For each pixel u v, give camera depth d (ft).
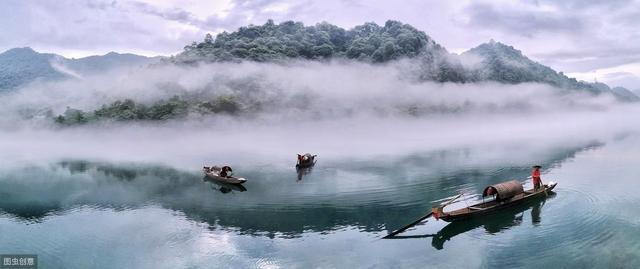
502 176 208.23
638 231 119.55
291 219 148.36
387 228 135.23
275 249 120.26
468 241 119.96
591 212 137.39
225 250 120.88
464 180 201.46
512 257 108.06
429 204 160.66
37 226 151.84
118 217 159.84
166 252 121.39
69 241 134.10
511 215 138.31
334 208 159.94
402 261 109.40
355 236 128.77
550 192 161.27
